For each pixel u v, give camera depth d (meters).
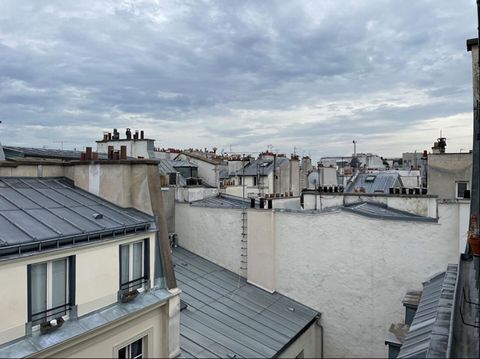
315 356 19.33
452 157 31.33
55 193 12.70
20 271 8.70
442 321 8.51
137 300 11.33
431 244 17.06
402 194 23.31
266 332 16.66
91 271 10.27
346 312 18.92
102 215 11.60
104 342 10.24
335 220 19.16
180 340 14.38
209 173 46.47
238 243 21.41
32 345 8.64
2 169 12.54
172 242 23.17
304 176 60.41
